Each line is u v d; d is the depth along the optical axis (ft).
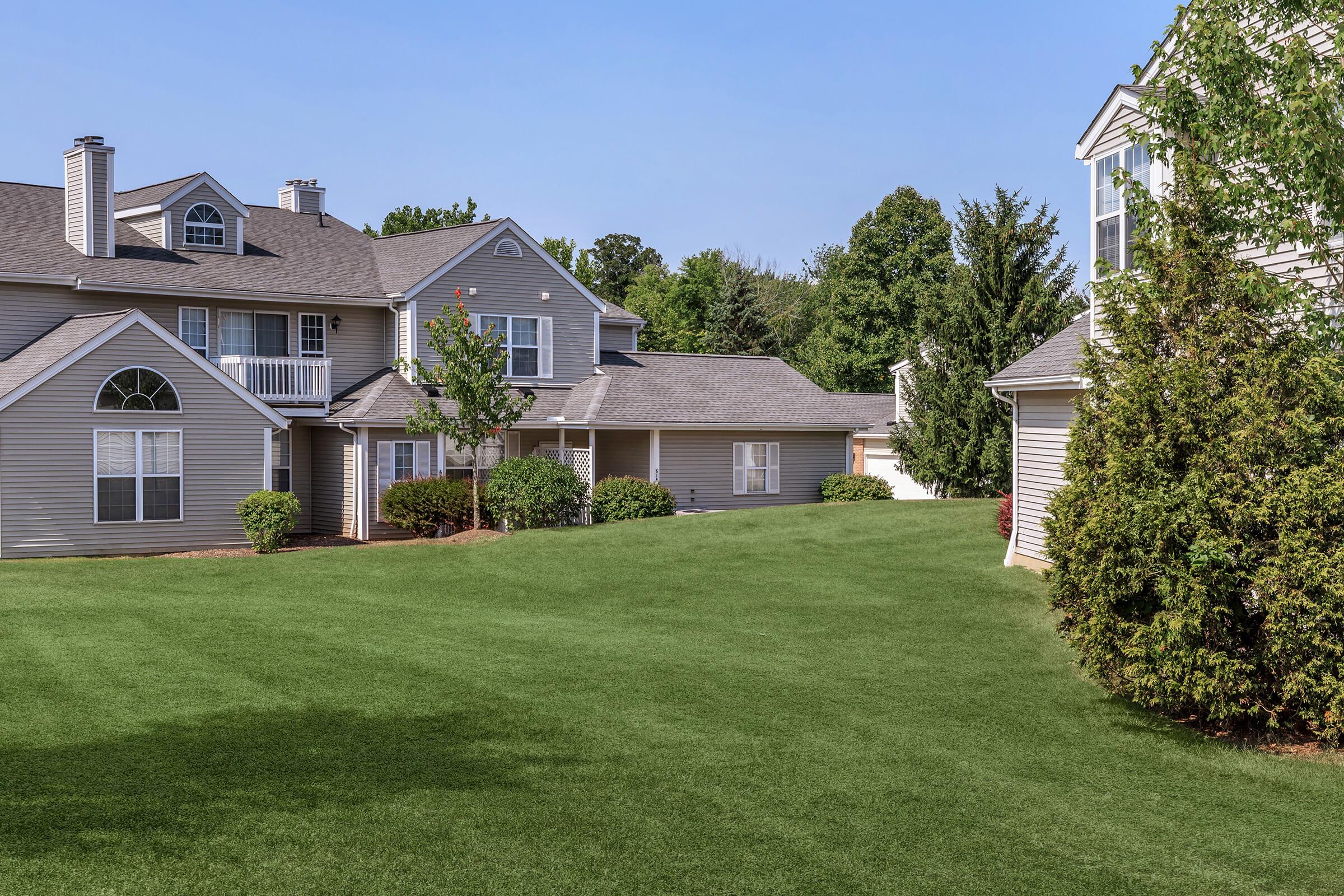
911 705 39.52
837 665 45.42
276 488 98.84
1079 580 37.81
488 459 104.53
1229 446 34.35
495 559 73.26
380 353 105.40
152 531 81.46
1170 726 37.09
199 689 40.65
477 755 33.19
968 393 110.22
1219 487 34.32
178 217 99.91
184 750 33.12
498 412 89.40
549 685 41.81
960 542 74.23
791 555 71.92
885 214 202.08
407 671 43.91
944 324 111.55
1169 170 53.31
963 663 45.73
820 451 118.21
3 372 82.02
